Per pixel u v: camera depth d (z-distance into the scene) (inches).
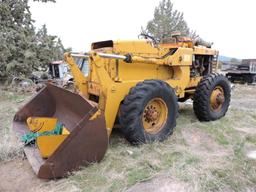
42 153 116.0
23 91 320.5
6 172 118.7
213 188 103.7
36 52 348.5
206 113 188.1
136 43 155.4
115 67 146.5
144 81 142.9
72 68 155.4
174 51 172.1
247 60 683.4
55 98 153.0
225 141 155.1
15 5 353.1
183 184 105.1
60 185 106.7
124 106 135.8
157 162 123.3
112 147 139.0
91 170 114.4
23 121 156.9
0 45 305.3
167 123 151.1
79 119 133.0
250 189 105.9
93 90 152.8
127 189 103.1
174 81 169.0
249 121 203.2
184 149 139.4
